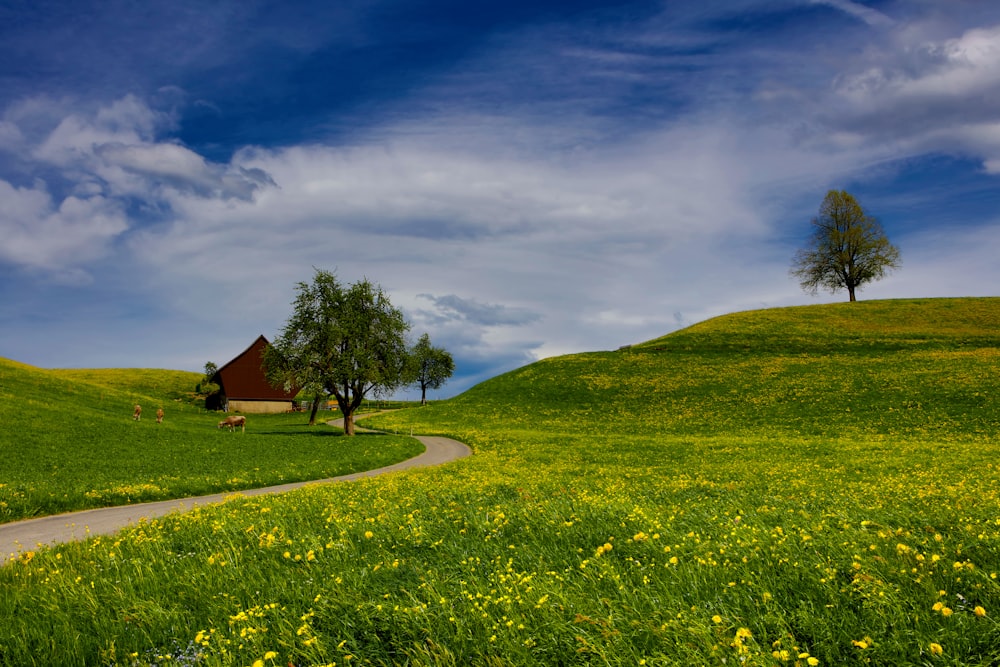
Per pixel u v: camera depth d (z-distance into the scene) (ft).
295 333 223.10
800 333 311.68
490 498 52.31
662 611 19.52
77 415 172.96
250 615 21.85
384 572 26.61
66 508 71.15
